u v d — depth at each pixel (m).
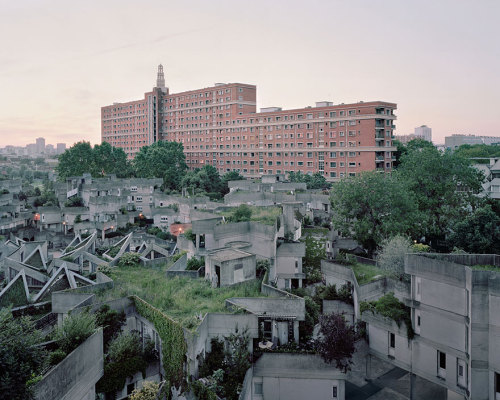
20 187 109.94
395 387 35.28
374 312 35.78
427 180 64.88
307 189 87.44
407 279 37.84
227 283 35.62
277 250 45.47
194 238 46.31
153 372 29.89
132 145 190.75
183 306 31.81
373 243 57.62
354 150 113.12
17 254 50.53
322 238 53.88
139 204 98.50
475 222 54.16
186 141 170.00
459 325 29.62
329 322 32.16
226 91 151.88
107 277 38.34
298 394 31.25
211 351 29.94
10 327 20.61
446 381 30.66
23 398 18.16
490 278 27.67
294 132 129.50
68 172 119.75
